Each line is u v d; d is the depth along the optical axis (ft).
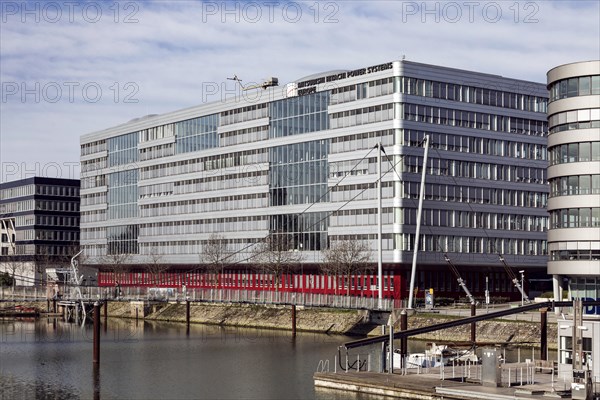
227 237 648.79
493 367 253.65
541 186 581.12
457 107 547.08
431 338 422.41
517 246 569.64
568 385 252.83
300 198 590.96
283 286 609.83
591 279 404.16
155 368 350.84
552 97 416.87
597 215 398.42
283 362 361.10
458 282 549.95
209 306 581.53
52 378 327.67
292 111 600.39
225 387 302.45
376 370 309.22
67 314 632.79
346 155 557.74
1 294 634.02
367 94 546.26
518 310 320.91
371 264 536.01
